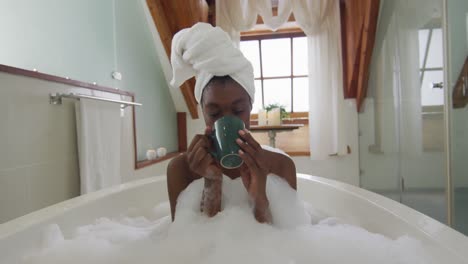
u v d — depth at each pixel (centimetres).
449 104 113
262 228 64
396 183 176
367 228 76
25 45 129
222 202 72
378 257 55
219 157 55
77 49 139
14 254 60
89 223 85
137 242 67
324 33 230
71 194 117
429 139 132
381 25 196
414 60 147
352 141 247
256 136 274
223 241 61
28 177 98
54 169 109
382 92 197
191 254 59
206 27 67
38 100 102
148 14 203
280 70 286
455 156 112
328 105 235
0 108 88
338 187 94
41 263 59
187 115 268
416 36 143
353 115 246
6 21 129
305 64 280
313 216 95
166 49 213
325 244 60
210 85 63
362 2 200
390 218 66
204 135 59
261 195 62
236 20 228
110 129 133
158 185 120
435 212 127
